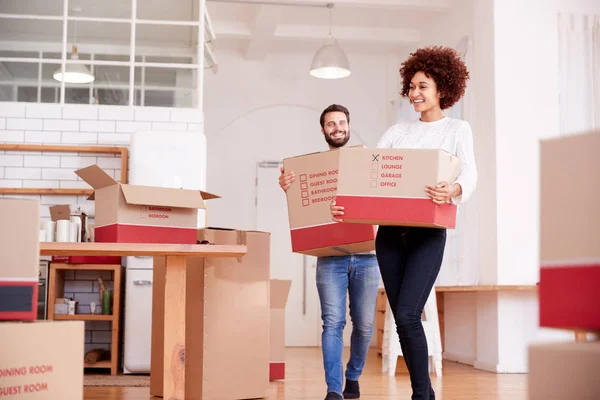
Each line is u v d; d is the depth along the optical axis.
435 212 2.56
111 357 5.20
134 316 5.12
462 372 5.58
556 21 5.80
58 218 4.72
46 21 5.75
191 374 3.48
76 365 1.96
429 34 7.88
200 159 5.23
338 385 3.21
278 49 8.67
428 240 2.72
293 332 8.70
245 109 8.73
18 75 5.69
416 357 2.67
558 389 1.22
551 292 1.31
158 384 3.77
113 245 2.61
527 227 5.63
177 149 5.21
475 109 6.01
